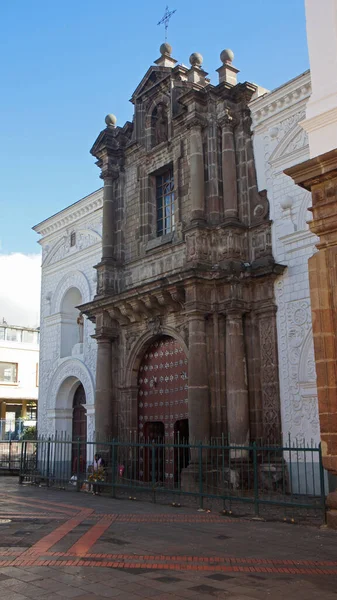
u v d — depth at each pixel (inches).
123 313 886.4
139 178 946.1
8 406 1990.7
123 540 423.5
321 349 444.1
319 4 478.9
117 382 922.1
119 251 954.7
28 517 535.5
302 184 461.7
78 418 1151.0
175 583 308.3
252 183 789.2
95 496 705.6
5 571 333.7
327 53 466.0
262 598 282.5
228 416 722.2
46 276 1247.5
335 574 329.4
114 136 988.6
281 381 716.0
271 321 732.7
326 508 474.6
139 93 962.7
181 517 533.0
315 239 708.0
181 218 850.8
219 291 759.1
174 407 839.1
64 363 1149.7
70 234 1186.6
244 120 810.2
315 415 678.5
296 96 754.2
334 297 443.2
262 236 764.0
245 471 697.0
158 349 885.2
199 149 810.8
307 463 677.9
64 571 333.4
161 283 792.3
